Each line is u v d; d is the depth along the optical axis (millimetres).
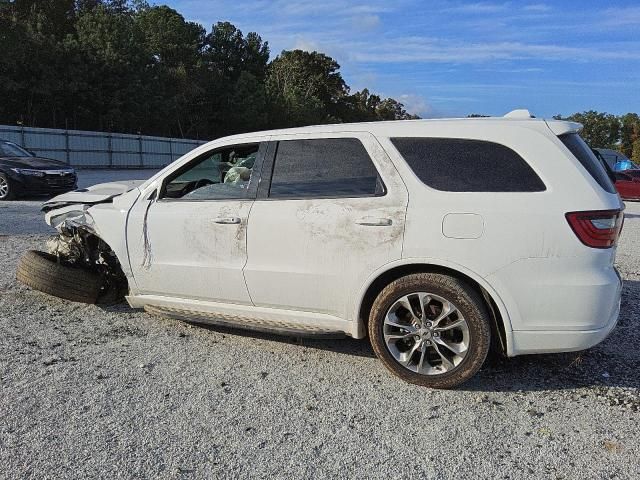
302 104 75562
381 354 3934
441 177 3801
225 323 4453
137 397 3660
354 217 3898
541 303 3582
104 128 45719
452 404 3662
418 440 3223
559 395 3809
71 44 41281
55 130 31938
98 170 32750
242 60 76750
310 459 3012
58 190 14375
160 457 2994
